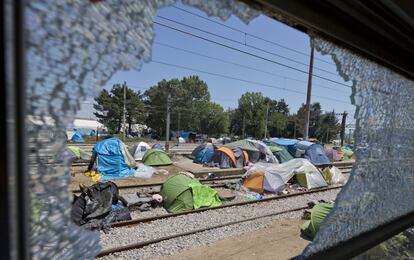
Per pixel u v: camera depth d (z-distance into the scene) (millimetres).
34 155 524
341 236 1353
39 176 539
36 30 484
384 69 1362
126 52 639
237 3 756
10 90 454
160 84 40938
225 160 14461
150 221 6293
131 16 643
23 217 487
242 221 6527
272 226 6301
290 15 803
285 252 4844
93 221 5488
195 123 46594
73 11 537
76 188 8453
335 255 1288
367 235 1490
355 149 1335
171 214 6656
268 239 5441
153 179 11000
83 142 21859
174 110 41812
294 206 8188
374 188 1548
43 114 523
